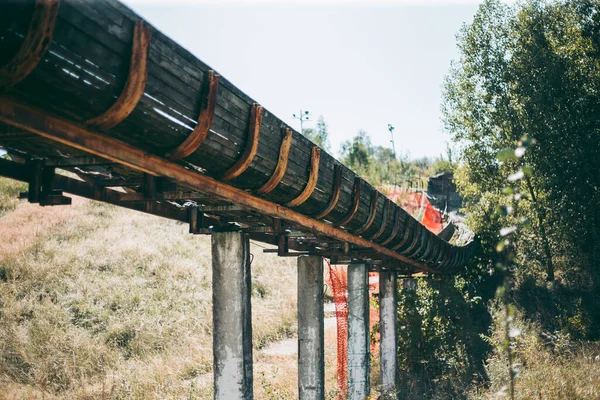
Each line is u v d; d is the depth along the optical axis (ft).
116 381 38.40
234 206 18.51
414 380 42.98
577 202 61.82
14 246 61.05
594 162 61.62
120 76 10.61
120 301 52.85
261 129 15.87
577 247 63.82
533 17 67.05
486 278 67.15
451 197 119.34
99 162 13.20
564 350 42.78
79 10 9.46
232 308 18.21
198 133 12.71
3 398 35.27
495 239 65.87
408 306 48.08
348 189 23.66
